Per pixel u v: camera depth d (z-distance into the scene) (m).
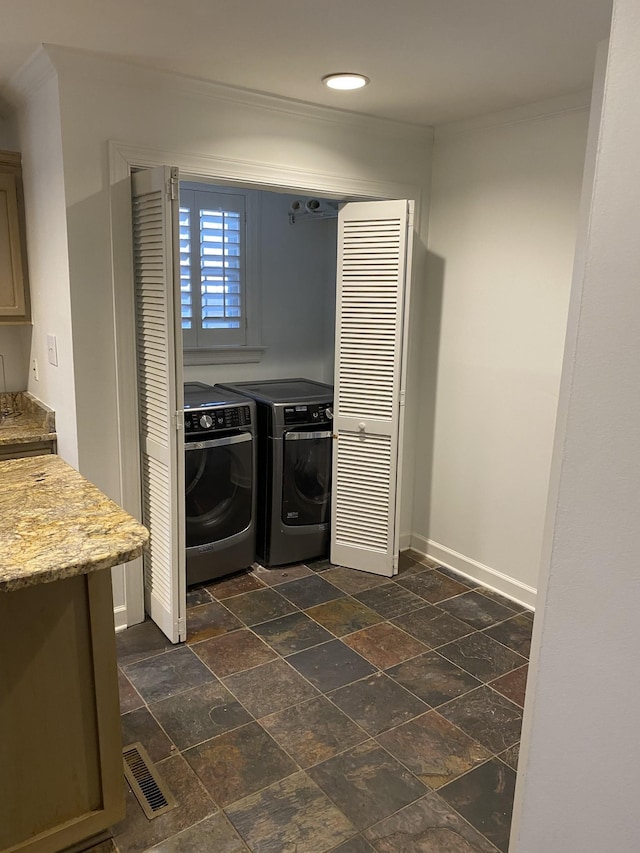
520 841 1.09
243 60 2.34
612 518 0.86
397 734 2.23
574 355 0.89
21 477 2.07
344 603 3.15
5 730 1.56
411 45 2.17
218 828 1.83
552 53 2.23
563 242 2.81
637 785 0.88
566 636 0.95
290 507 3.48
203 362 3.94
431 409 3.58
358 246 3.18
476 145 3.13
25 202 2.97
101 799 1.74
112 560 1.50
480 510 3.36
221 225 3.83
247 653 2.70
